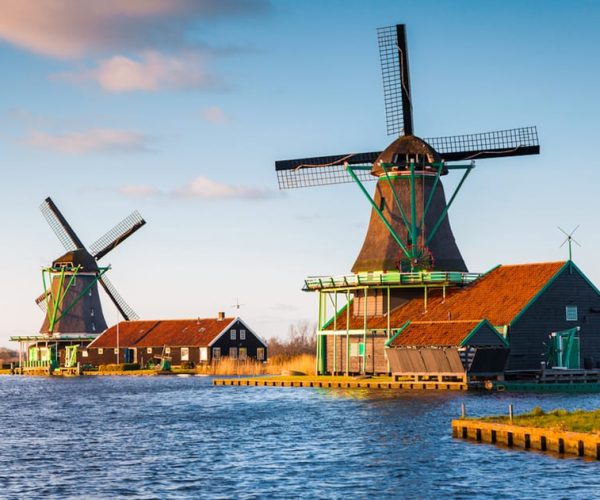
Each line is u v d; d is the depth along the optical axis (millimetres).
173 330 130250
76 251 136625
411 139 82000
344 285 80688
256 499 34969
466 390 67625
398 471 38750
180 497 35500
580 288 74750
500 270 78312
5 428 56656
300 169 88688
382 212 82625
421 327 72562
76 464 42500
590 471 37094
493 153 84938
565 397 62812
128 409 67688
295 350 153750
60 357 139125
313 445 45812
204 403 70062
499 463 39094
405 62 82625
